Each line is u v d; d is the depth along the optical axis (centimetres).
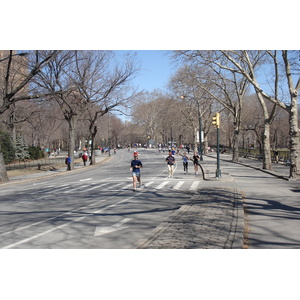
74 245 752
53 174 3375
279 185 1842
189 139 11556
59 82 3403
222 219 886
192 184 1992
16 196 1752
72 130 3934
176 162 4728
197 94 6141
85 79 3628
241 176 2450
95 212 1173
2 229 927
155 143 13225
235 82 4341
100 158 7112
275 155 4569
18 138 5794
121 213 1143
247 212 1070
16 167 4244
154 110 11806
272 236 776
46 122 6769
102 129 10094
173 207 1240
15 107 4616
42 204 1403
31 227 947
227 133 9225
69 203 1408
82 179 2672
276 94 2792
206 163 4266
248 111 6512
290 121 2139
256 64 3594
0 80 4156
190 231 760
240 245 657
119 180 2422
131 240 788
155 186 1948
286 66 2111
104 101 4100
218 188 1605
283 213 1048
